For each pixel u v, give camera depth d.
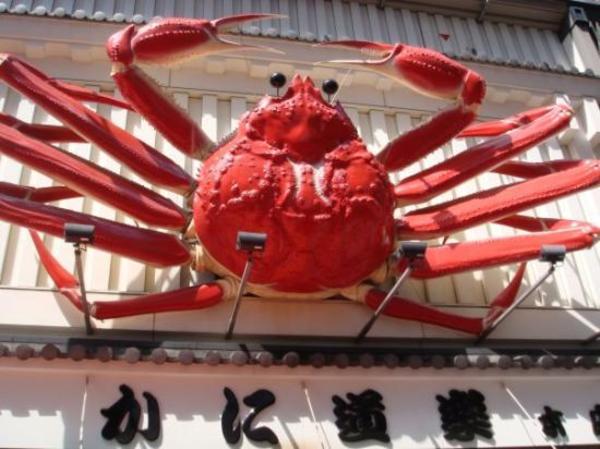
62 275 7.75
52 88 7.68
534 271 9.66
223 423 7.08
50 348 6.89
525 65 11.41
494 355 7.97
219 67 10.43
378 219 7.69
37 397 6.91
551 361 7.93
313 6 12.45
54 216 7.21
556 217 10.34
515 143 8.46
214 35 7.86
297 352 7.47
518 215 9.27
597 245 10.09
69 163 7.42
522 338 8.73
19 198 7.70
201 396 7.21
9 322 7.61
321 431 7.27
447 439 7.52
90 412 6.92
